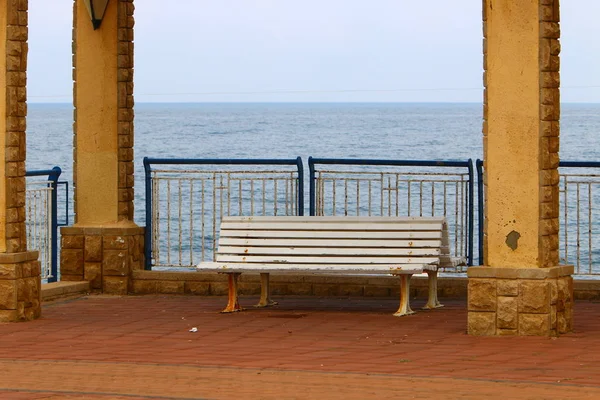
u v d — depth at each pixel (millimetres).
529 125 12016
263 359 10797
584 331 12422
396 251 13984
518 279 12023
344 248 14203
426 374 9898
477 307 12164
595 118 162250
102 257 16312
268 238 14539
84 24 16344
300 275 15766
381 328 12820
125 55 16312
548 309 11969
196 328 12961
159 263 16547
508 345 11523
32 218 16047
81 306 15141
